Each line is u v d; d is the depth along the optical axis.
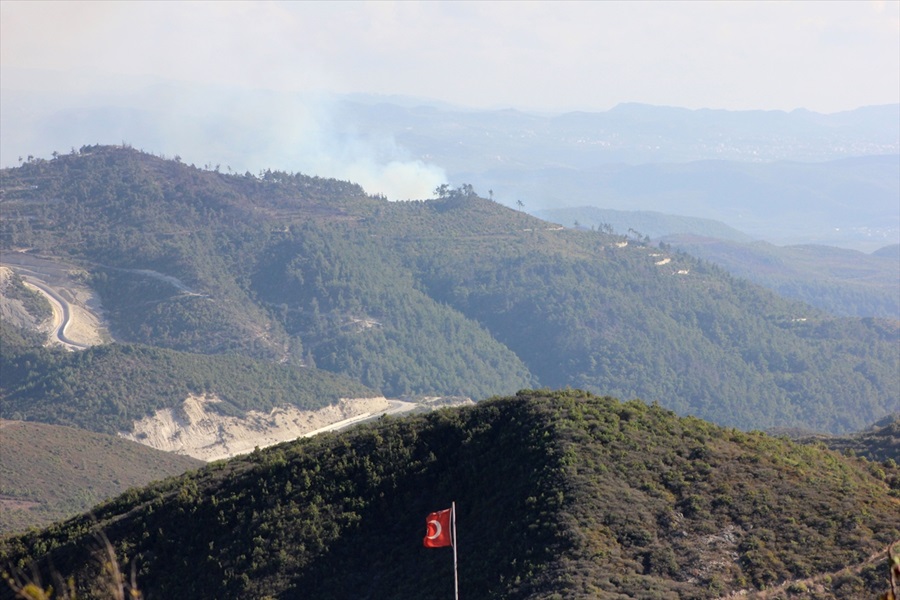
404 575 169.38
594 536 158.62
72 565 185.00
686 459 181.75
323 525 182.62
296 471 195.00
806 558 153.62
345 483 189.75
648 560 155.62
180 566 181.62
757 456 182.75
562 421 187.75
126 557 184.25
